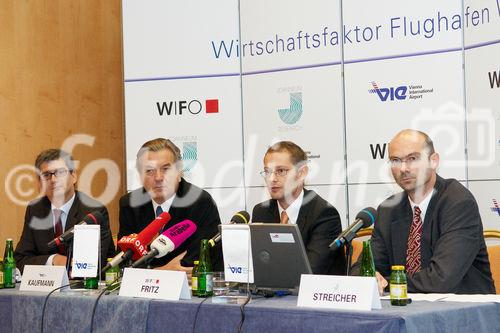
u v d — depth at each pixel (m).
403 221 3.56
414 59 4.97
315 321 2.42
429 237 3.44
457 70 4.84
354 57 5.17
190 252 4.15
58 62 6.33
